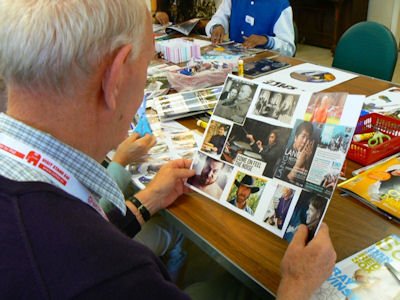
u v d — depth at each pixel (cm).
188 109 141
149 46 62
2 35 49
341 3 459
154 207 98
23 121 54
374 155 107
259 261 81
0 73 52
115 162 111
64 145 56
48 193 50
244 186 94
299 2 508
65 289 44
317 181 82
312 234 78
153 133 133
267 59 201
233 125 100
